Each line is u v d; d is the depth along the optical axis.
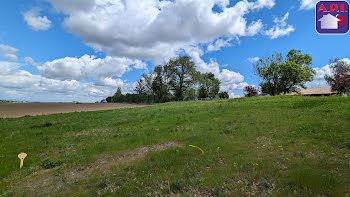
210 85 85.44
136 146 10.09
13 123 20.22
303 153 7.34
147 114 22.27
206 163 7.14
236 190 5.13
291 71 40.47
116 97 98.06
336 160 6.51
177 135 11.51
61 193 5.73
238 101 28.41
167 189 5.43
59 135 13.81
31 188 6.18
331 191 4.65
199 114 18.67
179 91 70.81
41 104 56.66
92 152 9.48
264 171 6.08
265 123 12.80
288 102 20.84
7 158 9.01
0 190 6.09
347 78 32.72
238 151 8.23
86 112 30.41
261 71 47.00
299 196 4.63
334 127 10.34
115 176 6.66
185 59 66.88
